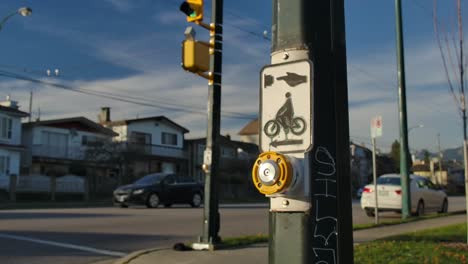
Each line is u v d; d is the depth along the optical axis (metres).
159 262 8.48
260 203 35.66
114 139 49.84
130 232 12.92
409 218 16.77
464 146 8.73
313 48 3.69
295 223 3.50
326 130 3.67
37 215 17.02
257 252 9.37
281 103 3.63
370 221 16.75
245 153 58.50
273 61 3.76
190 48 8.63
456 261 7.73
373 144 14.61
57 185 36.41
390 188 18.50
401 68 17.25
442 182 86.38
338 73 3.91
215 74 9.70
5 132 40.16
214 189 9.77
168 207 24.89
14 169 40.50
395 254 8.36
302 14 3.71
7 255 9.27
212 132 9.75
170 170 54.94
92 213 18.34
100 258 9.33
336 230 3.60
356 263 7.70
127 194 23.84
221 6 9.75
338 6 4.03
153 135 53.78
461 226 13.05
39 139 44.28
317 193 3.55
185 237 12.32
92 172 45.00
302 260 3.46
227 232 13.70
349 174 3.87
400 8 17.17
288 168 3.40
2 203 29.41
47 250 9.91
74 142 46.62
